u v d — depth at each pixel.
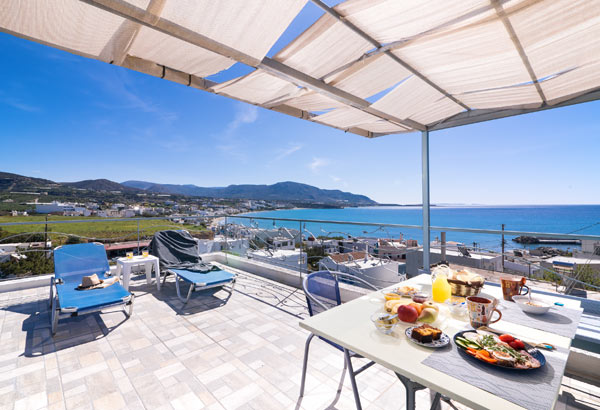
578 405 1.68
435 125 3.37
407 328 1.10
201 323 2.82
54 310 2.61
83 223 4.24
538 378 0.77
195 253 4.46
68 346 2.36
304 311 3.13
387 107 2.84
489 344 0.91
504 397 0.69
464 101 2.85
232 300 3.48
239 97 2.62
